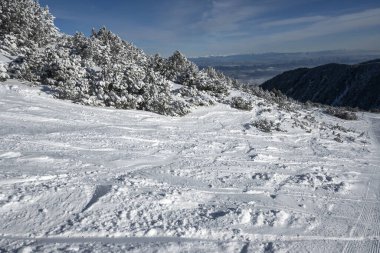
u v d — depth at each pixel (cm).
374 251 545
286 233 567
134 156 948
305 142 1741
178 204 624
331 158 1363
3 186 587
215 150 1195
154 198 625
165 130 1411
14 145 858
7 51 2006
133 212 557
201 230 526
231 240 513
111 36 2744
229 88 2752
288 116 2352
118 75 1748
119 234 487
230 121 1891
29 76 1691
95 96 1648
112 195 606
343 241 569
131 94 1778
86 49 2242
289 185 870
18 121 1127
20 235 454
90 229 488
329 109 3428
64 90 1567
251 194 758
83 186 633
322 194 830
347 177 1033
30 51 1989
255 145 1396
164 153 1042
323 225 627
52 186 612
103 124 1310
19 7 2309
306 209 707
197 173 867
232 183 823
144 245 461
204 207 632
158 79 1959
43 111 1303
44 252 414
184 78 2464
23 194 558
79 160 822
